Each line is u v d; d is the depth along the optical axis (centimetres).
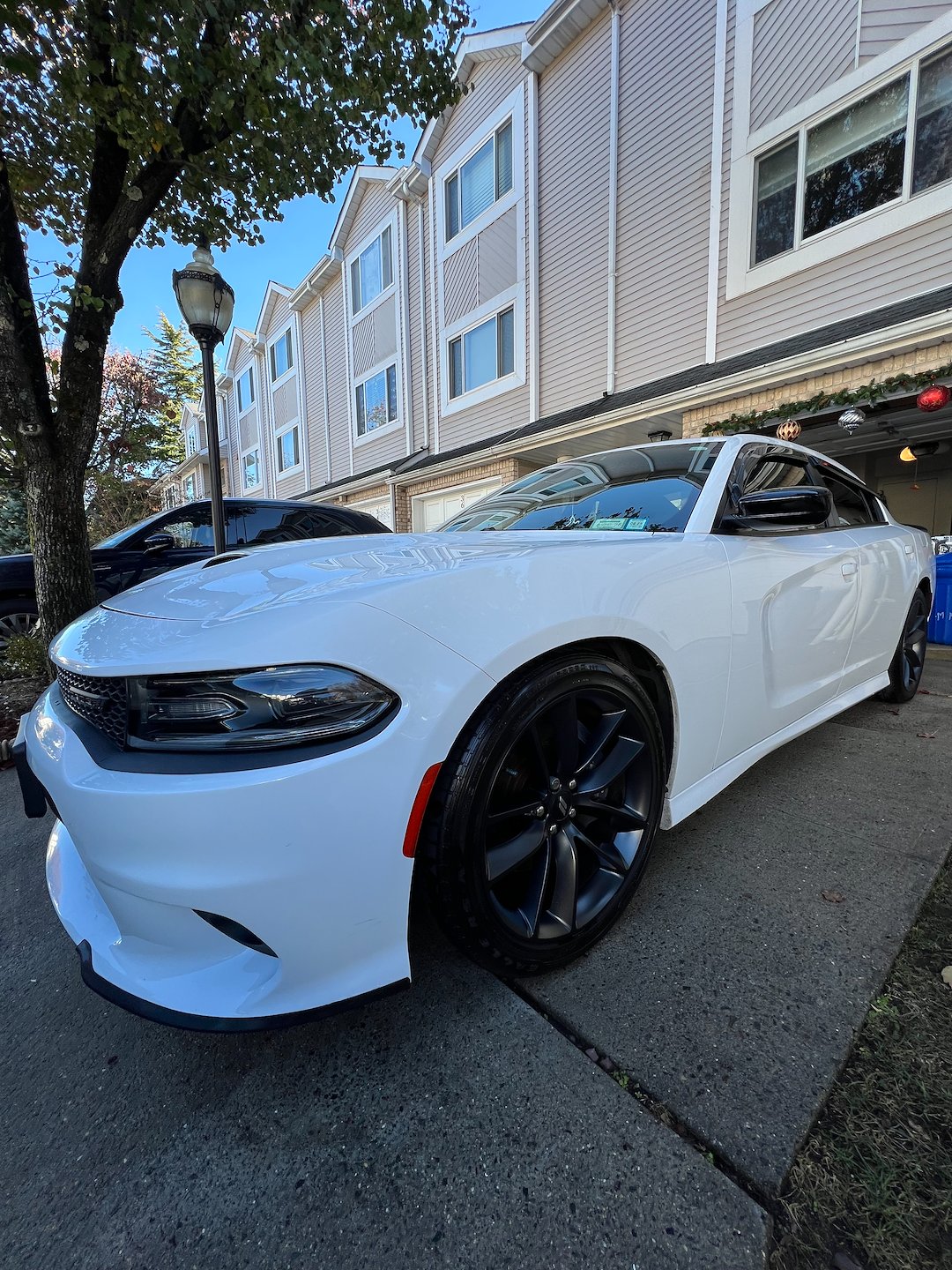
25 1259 88
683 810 163
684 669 156
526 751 132
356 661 103
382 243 1249
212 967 106
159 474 2389
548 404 912
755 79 636
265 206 459
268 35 329
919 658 353
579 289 846
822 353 511
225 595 128
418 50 387
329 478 1563
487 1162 98
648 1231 87
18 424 391
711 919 155
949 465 869
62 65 323
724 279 686
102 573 496
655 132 736
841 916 155
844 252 590
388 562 140
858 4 555
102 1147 104
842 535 251
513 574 127
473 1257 85
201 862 96
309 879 99
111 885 103
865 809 213
